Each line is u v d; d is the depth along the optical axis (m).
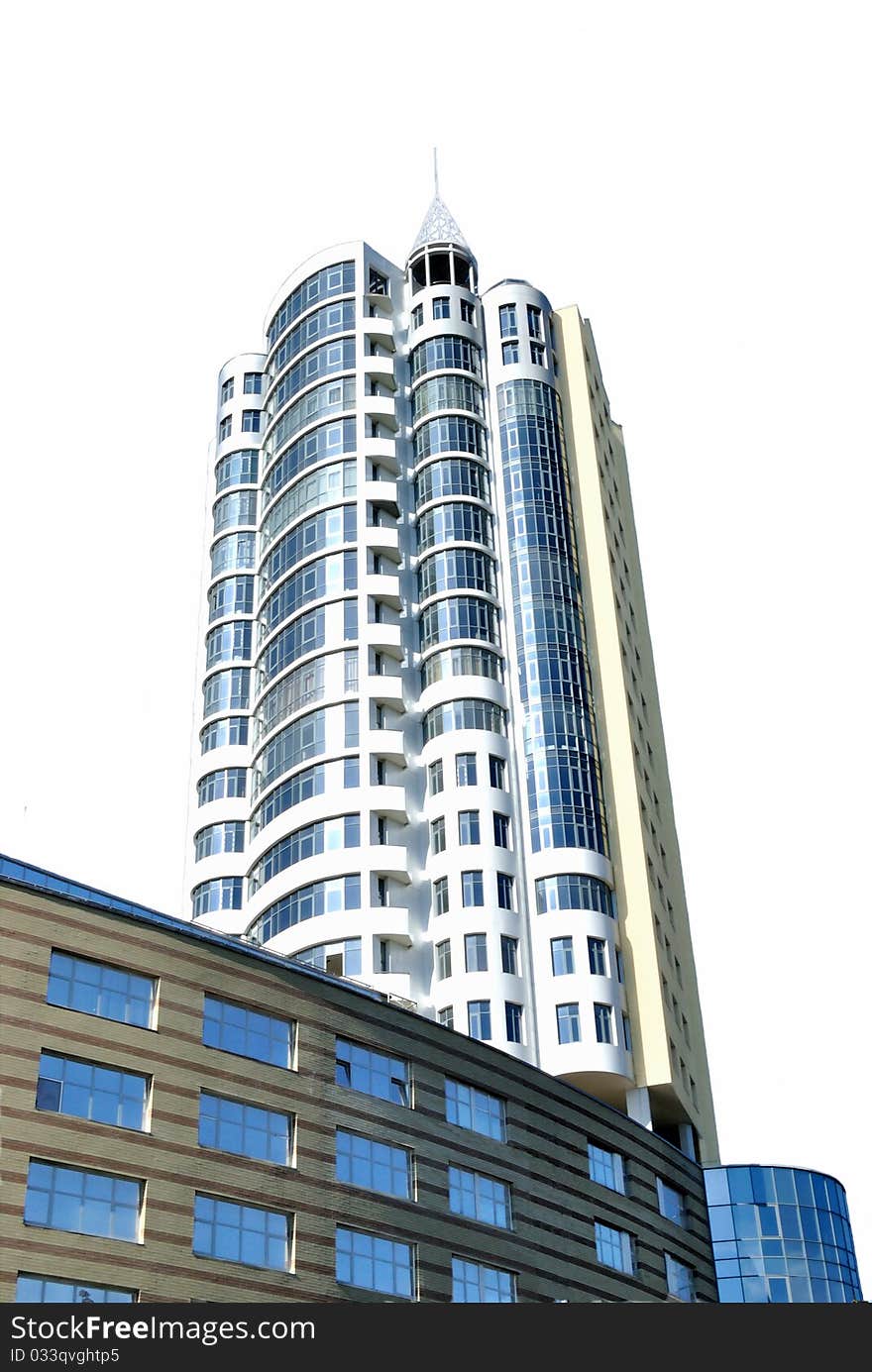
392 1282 53.88
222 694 100.19
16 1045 45.97
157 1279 45.97
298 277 106.62
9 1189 43.84
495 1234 59.44
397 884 82.56
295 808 85.38
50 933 48.47
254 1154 51.25
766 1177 79.88
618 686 90.94
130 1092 48.50
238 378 111.50
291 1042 54.91
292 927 81.69
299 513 96.12
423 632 91.56
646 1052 79.44
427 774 86.38
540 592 92.38
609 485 107.50
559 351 105.38
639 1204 70.38
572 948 80.19
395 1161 56.72
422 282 107.38
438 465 96.69
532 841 84.00
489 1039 76.50
